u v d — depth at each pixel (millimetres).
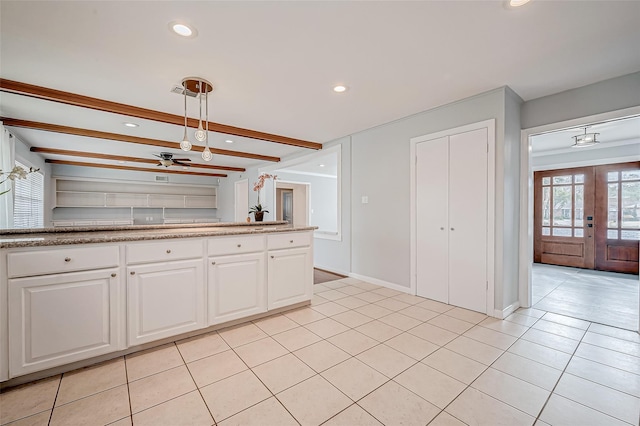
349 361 2047
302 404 1598
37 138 4379
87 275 1936
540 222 5621
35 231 2254
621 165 4715
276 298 2904
